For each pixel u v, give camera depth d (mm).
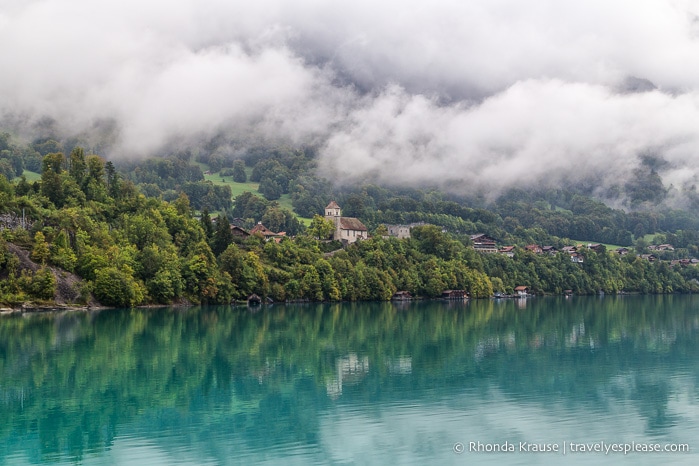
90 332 151875
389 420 82500
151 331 156000
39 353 124312
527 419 83562
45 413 84938
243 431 78062
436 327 176250
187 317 190125
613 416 85188
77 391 95938
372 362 119312
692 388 100812
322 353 128750
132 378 104375
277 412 85688
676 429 80000
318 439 75438
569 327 181875
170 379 103875
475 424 81312
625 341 152625
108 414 84625
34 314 186750
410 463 68875
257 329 165000
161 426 79938
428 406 88938
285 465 67875
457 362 120438
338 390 97188
